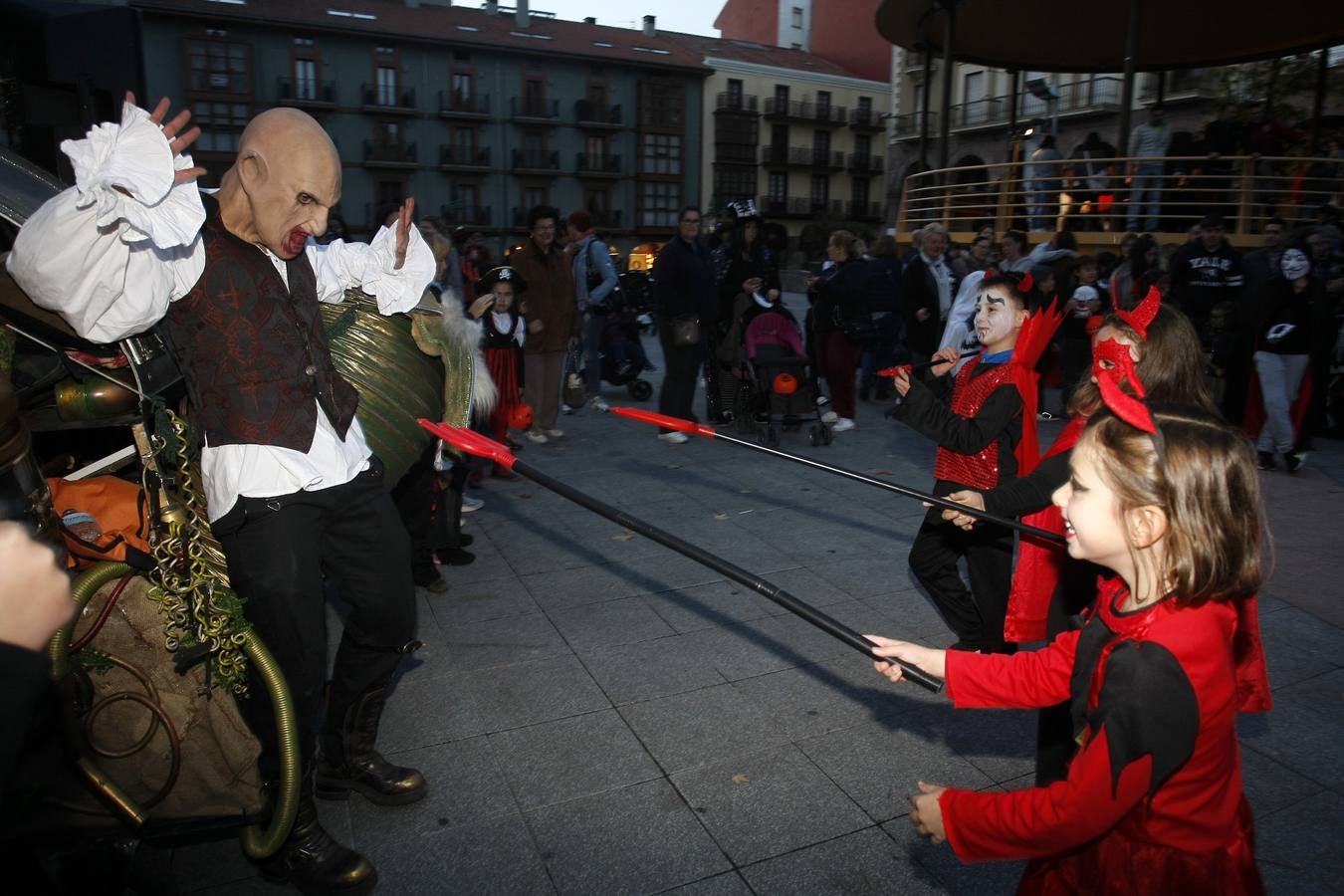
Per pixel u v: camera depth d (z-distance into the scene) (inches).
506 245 1891.0
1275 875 100.3
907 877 100.0
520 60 1824.6
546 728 129.5
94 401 87.4
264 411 89.2
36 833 87.3
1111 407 57.8
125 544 88.3
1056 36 550.6
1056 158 530.9
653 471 267.7
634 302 655.1
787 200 2159.2
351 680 107.8
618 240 1994.3
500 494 244.8
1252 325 272.5
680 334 295.1
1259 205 462.6
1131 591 60.7
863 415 356.2
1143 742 53.9
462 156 1815.9
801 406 301.6
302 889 98.0
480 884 98.6
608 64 1894.7
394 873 100.1
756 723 131.2
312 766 98.0
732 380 316.8
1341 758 123.8
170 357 90.7
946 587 138.9
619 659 150.2
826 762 121.7
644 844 105.1
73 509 90.8
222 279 87.4
